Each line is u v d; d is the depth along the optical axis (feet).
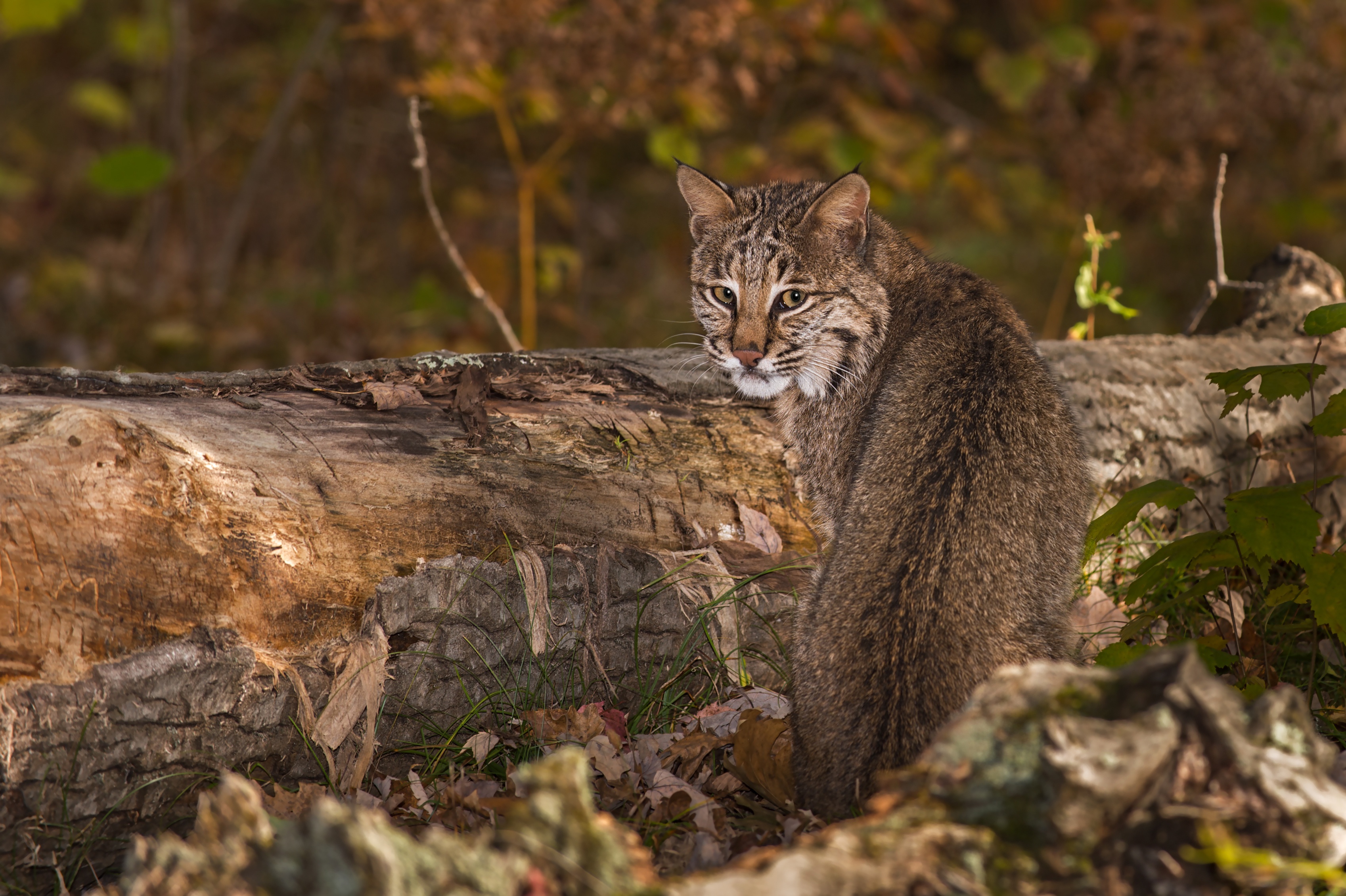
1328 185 58.23
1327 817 12.56
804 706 19.33
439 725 21.13
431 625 20.61
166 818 17.87
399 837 11.43
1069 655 20.65
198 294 59.16
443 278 62.90
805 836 14.89
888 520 20.27
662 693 23.38
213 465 19.31
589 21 43.70
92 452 17.75
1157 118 54.03
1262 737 12.59
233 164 70.95
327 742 19.13
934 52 65.51
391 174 67.41
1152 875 12.73
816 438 26.71
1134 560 28.45
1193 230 61.11
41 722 16.20
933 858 12.21
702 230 29.30
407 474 21.42
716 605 23.59
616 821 18.99
